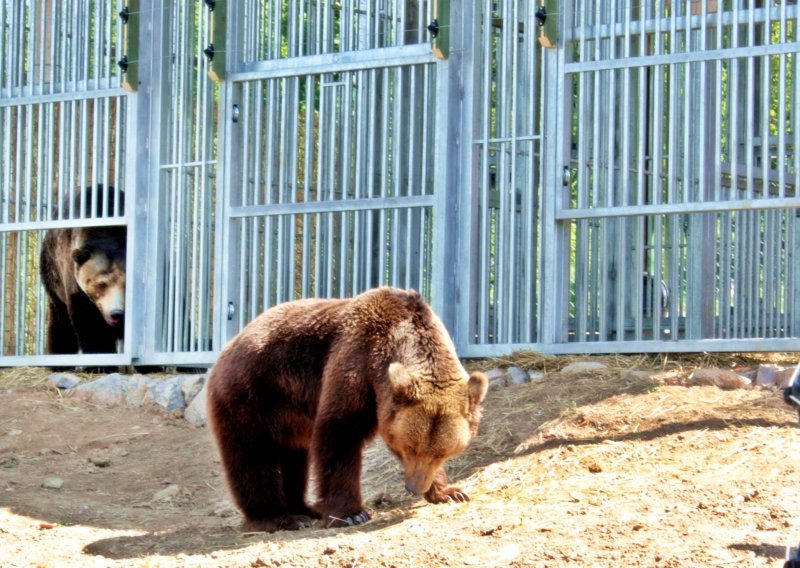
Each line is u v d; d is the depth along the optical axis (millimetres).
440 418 7180
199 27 12258
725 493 7168
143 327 12539
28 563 7168
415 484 7176
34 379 12555
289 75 11789
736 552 6066
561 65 10789
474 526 6859
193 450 10617
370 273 11312
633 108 12227
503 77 11031
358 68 11484
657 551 6121
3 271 13383
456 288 11148
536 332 11258
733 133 10195
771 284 11914
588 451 8453
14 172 14180
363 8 12391
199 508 9266
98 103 12906
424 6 12336
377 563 6242
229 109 12055
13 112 13898
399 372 7137
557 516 6949
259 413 8008
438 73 11133
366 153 11727
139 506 9352
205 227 12281
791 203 9773
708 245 10852
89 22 13039
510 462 8570
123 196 13836
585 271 10758
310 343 7934
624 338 10922
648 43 11641
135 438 11023
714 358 10320
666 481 7625
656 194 10336
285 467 8375
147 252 12602
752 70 10023
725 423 8609
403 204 11211
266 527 7918
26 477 10047
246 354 8062
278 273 11773
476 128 11156
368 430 7688
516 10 10852
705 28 10195
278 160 12109
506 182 10969
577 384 9711
